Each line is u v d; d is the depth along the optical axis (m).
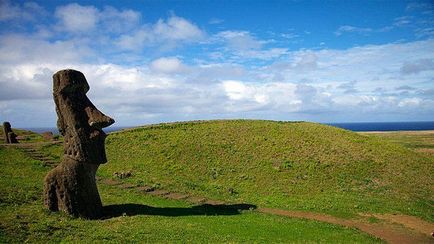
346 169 41.59
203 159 43.03
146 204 27.64
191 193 33.03
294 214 29.23
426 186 39.47
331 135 53.56
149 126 55.81
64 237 17.83
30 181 28.72
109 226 20.44
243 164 42.19
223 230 22.20
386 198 34.84
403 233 26.05
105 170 37.81
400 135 149.38
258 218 26.62
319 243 21.22
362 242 22.64
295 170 40.78
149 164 40.72
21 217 19.59
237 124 57.12
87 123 22.61
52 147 41.28
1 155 35.56
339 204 32.16
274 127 55.69
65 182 21.58
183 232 20.53
